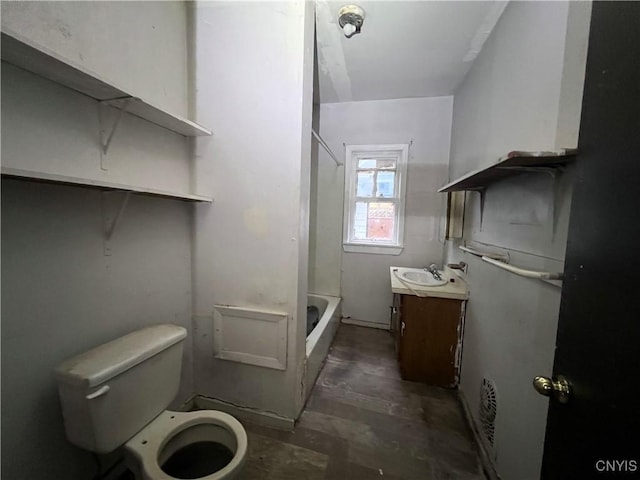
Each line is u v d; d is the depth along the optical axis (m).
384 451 1.37
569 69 0.88
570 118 0.87
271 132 1.39
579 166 0.60
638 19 0.44
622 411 0.44
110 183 0.89
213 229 1.52
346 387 1.89
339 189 2.97
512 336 1.18
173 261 1.45
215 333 1.55
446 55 1.95
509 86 1.38
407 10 1.53
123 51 1.10
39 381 0.90
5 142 0.79
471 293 1.81
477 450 1.39
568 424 0.59
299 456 1.33
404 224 2.85
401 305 2.01
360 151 2.92
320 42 1.85
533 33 1.15
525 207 1.12
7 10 0.76
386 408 1.69
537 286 1.00
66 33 0.90
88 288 1.04
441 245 2.77
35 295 0.88
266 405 1.54
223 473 0.88
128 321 1.21
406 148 2.77
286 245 1.42
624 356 0.44
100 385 0.87
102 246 1.08
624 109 0.46
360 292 3.02
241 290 1.51
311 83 1.47
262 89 1.38
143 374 1.02
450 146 2.65
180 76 1.42
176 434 1.06
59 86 0.91
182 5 1.41
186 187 1.50
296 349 1.46
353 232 3.06
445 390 1.89
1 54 0.73
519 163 0.91
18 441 0.86
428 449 1.39
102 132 1.05
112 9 1.05
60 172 0.92
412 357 1.98
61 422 0.97
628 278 0.44
